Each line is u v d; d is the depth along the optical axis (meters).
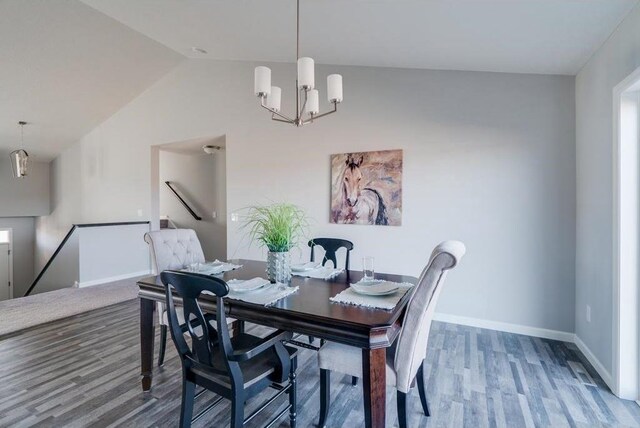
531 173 2.90
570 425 1.80
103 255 5.09
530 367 2.41
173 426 1.80
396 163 3.37
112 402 2.01
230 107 4.45
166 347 2.75
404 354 1.55
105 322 3.38
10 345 2.82
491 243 3.04
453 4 2.01
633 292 2.01
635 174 2.00
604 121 2.24
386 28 2.52
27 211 6.93
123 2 3.05
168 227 6.68
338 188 3.65
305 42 3.11
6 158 6.61
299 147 3.90
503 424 1.81
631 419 1.85
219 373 1.49
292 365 1.75
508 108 2.96
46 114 5.19
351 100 3.57
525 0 1.85
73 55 4.10
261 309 1.63
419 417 1.87
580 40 2.22
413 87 3.30
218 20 3.09
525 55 2.55
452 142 3.16
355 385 2.21
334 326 1.45
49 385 2.20
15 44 3.71
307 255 3.83
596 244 2.37
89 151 6.23
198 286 1.41
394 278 2.21
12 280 7.36
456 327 3.12
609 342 2.19
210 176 6.29
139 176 5.55
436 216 3.23
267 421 1.85
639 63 1.80
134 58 4.46
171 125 5.07
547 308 2.88
